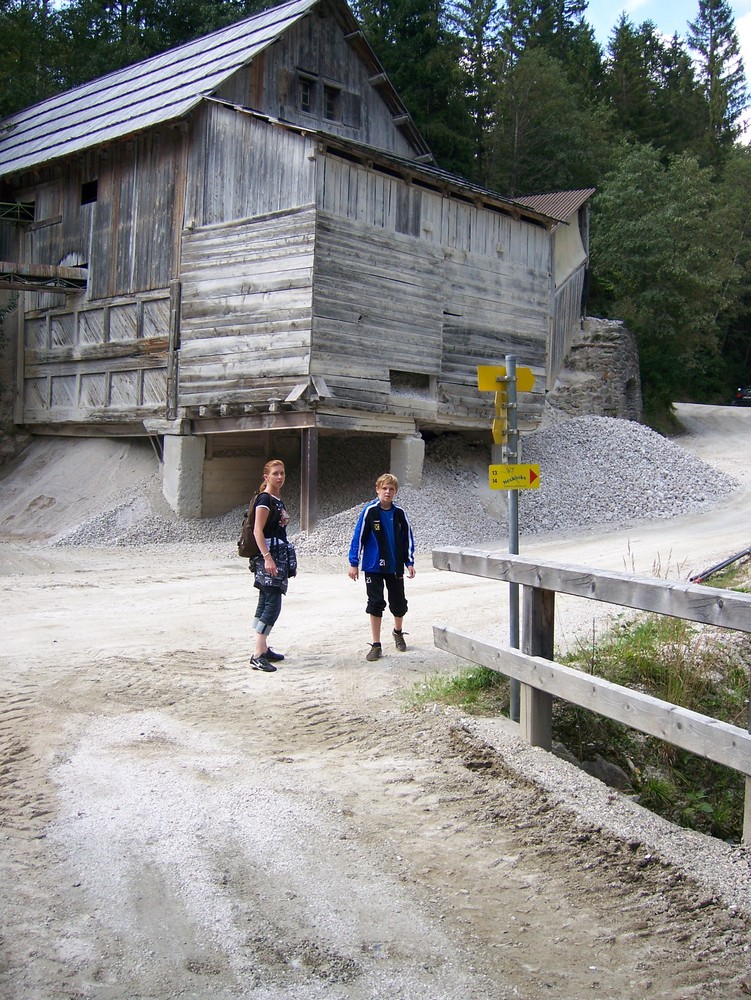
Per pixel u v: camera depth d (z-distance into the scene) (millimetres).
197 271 22047
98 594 13570
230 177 21625
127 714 7418
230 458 23531
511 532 7617
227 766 6375
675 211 43656
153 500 22953
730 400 56844
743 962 4363
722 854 5262
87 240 25156
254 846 5277
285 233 20438
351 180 20781
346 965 4219
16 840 5246
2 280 24484
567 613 10672
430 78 43344
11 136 29516
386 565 9086
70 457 26188
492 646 7270
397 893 4855
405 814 5754
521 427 25281
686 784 7426
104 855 5117
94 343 24938
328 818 5645
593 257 46094
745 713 8281
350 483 23656
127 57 41906
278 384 20375
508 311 24812
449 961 4289
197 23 45750
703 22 82688
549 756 6488
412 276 22156
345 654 9367
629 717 5832
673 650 8750
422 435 26484
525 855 5309
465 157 44656
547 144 53375
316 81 24891
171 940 4355
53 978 4023
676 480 26078
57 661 8922
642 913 4754
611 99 67438
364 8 44531
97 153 24781
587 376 38812
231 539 21891
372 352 21203
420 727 7090
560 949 4430
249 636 10320
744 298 59500
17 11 40719
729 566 13578
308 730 7125
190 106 21688
